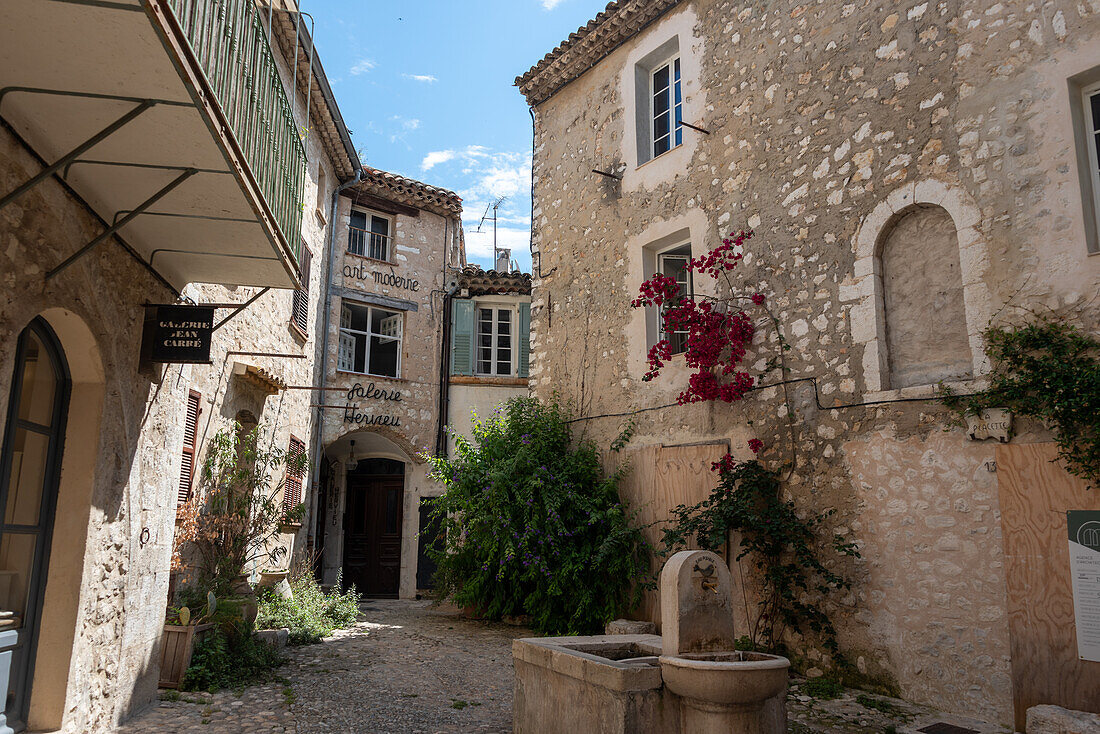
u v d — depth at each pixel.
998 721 5.05
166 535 5.39
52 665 4.03
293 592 9.10
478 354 14.55
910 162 6.16
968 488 5.43
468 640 8.05
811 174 7.00
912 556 5.71
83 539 4.18
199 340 4.88
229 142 3.65
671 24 8.98
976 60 5.82
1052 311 5.13
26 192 3.45
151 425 5.05
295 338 11.05
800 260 6.97
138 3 2.59
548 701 4.27
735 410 7.39
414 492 14.01
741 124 7.85
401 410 13.90
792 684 6.07
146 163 3.76
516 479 8.98
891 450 5.96
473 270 14.74
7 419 3.74
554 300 10.23
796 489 6.65
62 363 4.28
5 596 3.83
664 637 4.04
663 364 8.36
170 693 5.30
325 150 12.65
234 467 7.92
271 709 5.10
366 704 5.29
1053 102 5.34
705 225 8.09
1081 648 4.68
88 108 3.30
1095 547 4.69
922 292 6.06
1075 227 5.10
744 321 7.34
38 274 3.60
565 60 10.34
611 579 8.45
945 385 5.64
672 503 7.93
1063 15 5.36
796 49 7.36
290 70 10.12
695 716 3.69
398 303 14.34
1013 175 5.47
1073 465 4.84
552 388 9.98
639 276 8.88
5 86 3.13
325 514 14.62
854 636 6.03
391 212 14.77
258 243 4.78
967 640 5.30
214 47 3.60
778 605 6.60
